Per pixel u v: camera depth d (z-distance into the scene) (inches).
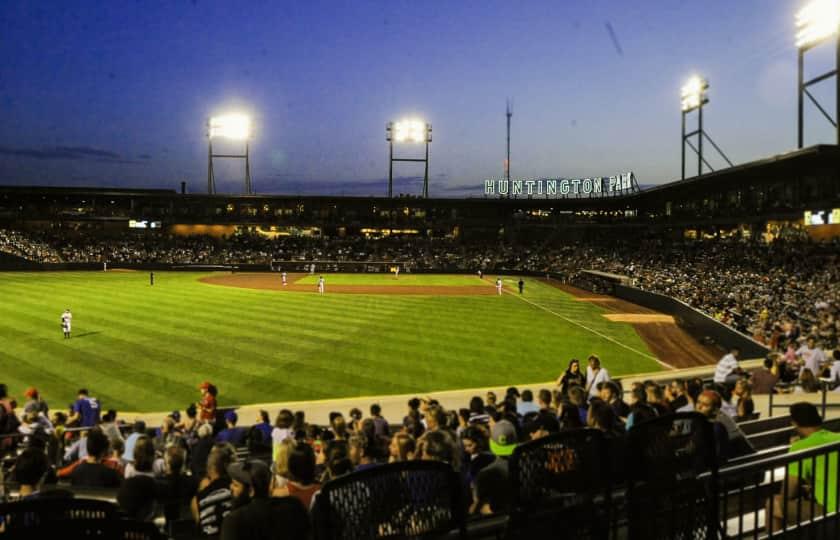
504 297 1931.6
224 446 229.3
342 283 2412.6
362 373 879.7
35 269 2760.8
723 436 249.6
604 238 3452.3
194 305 1576.0
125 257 3068.4
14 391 762.2
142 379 825.5
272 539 130.8
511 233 3705.7
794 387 567.8
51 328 1181.7
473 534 129.9
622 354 1075.9
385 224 3693.4
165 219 3528.5
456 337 1179.9
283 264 3065.9
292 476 209.5
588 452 143.0
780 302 1316.4
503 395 708.0
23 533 108.0
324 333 1191.6
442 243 3592.5
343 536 112.9
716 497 158.6
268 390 784.9
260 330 1211.2
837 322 979.3
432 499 120.8
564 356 1031.0
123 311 1432.1
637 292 1814.7
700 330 1306.6
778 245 2011.6
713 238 2598.4
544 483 137.0
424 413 466.6
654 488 150.6
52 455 402.0
